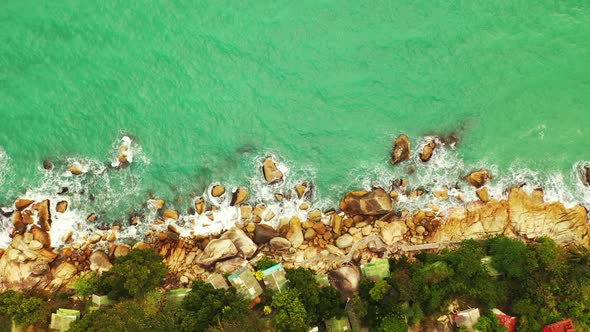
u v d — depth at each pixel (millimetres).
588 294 26922
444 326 27891
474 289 27688
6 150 31625
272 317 27422
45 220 31000
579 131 31797
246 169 31859
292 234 30938
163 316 26203
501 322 27172
